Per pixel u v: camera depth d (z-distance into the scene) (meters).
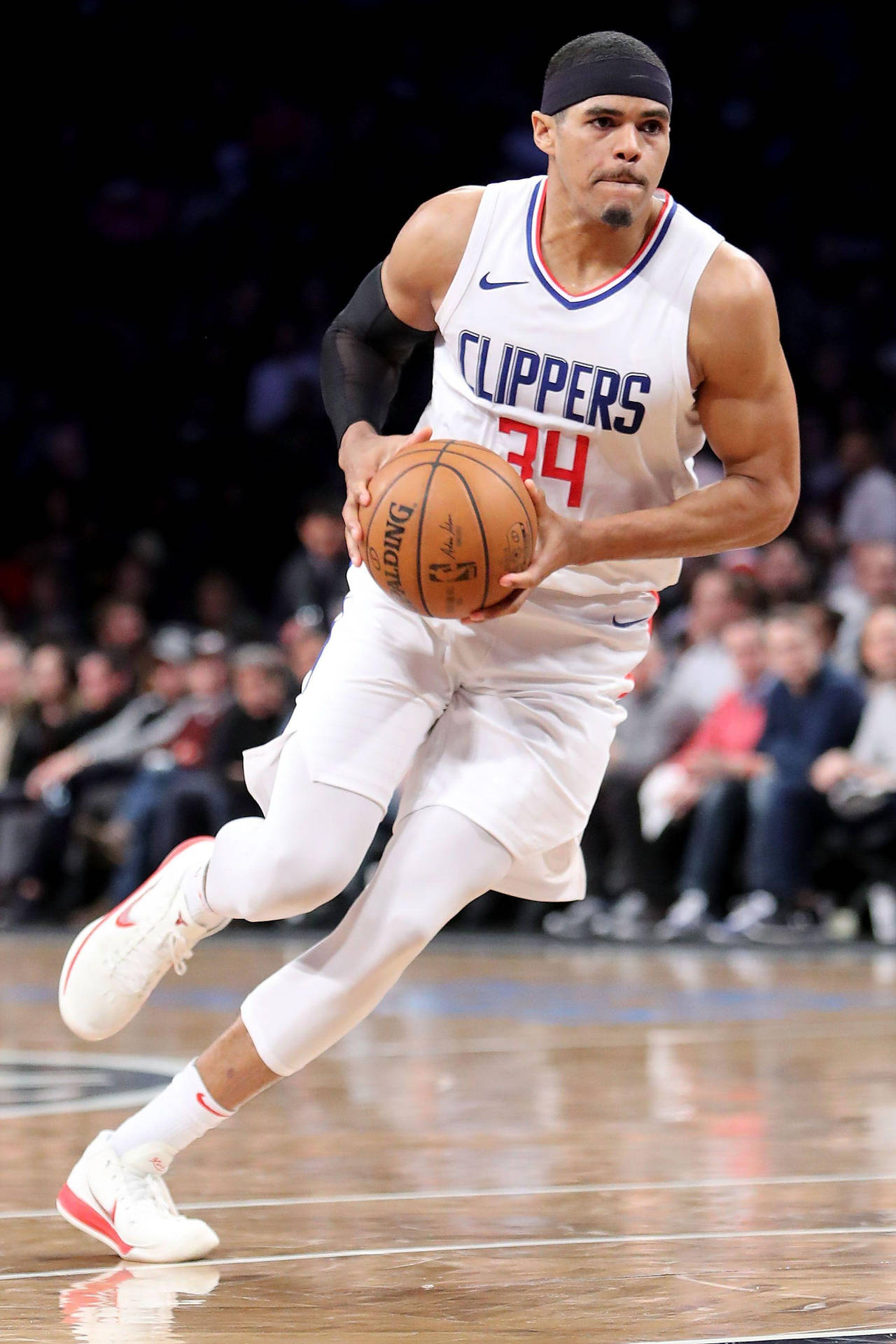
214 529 34.56
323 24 37.38
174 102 37.59
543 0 37.31
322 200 36.69
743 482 6.46
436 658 6.59
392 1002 15.41
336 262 36.41
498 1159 8.12
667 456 6.55
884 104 35.47
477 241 6.50
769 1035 12.82
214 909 6.63
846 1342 4.91
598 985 16.78
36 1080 10.62
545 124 6.38
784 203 35.12
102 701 25.75
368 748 6.42
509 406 6.50
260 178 36.94
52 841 25.14
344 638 6.64
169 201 37.31
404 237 6.68
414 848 6.43
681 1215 6.83
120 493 35.47
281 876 6.35
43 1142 8.51
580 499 6.57
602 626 6.75
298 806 6.38
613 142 6.12
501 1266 6.02
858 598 23.98
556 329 6.38
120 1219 6.29
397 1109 9.70
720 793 21.06
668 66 36.09
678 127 35.56
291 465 34.28
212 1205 7.15
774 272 34.28
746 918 20.83
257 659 23.83
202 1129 6.55
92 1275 6.03
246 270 36.41
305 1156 8.27
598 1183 7.52
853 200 35.06
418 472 6.07
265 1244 6.44
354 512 6.32
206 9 37.50
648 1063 11.44
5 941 22.75
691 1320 5.23
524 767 6.53
